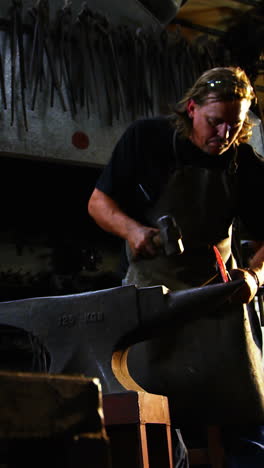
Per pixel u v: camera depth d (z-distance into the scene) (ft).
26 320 5.39
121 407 4.68
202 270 6.98
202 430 7.93
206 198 6.93
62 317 5.31
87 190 14.33
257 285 6.57
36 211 13.74
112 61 13.32
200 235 6.97
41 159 12.22
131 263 7.06
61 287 13.44
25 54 12.23
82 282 13.70
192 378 6.58
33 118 12.09
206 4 15.75
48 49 12.19
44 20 12.25
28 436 2.15
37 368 5.53
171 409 6.61
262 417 6.61
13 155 11.93
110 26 13.57
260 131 15.48
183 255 6.89
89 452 2.34
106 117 13.00
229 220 7.18
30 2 12.45
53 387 2.28
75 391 2.36
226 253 7.31
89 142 12.64
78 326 5.24
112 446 4.72
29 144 11.93
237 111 6.37
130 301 5.13
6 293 12.89
